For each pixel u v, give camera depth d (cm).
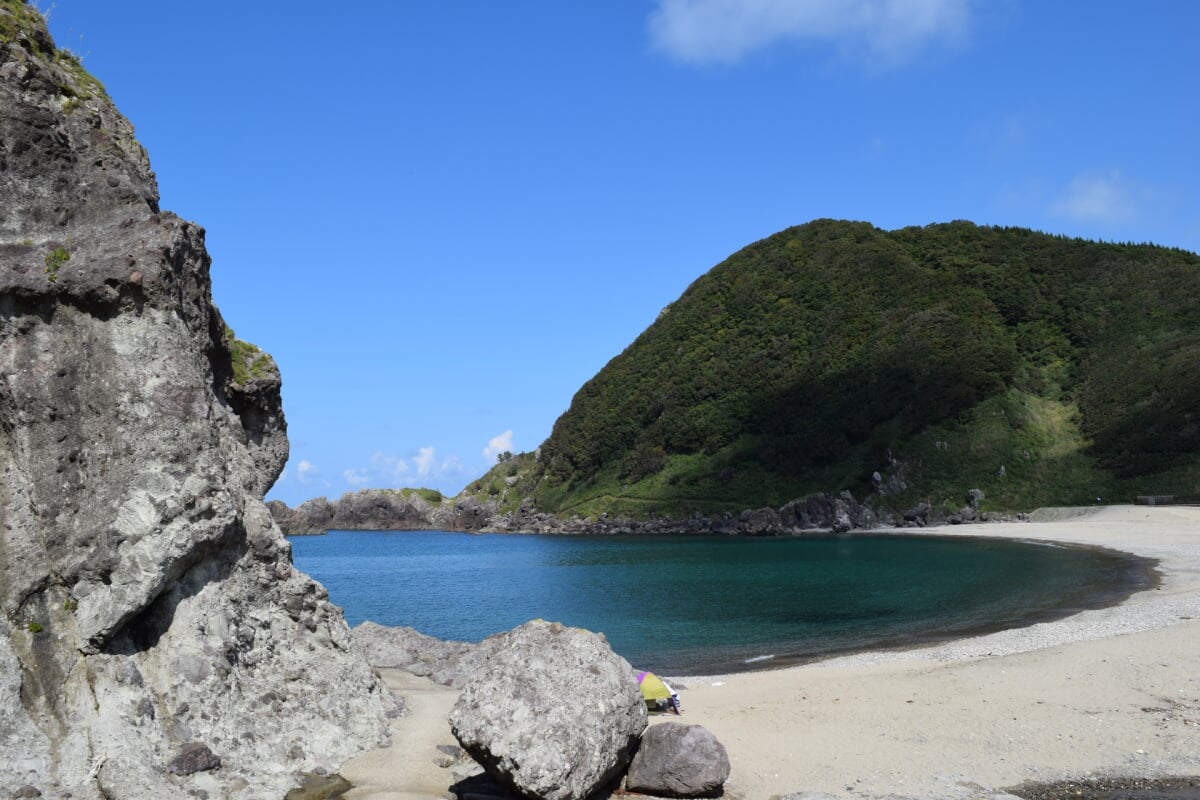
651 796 1398
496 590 5675
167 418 1409
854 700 2048
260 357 1973
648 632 3759
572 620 4172
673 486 12544
